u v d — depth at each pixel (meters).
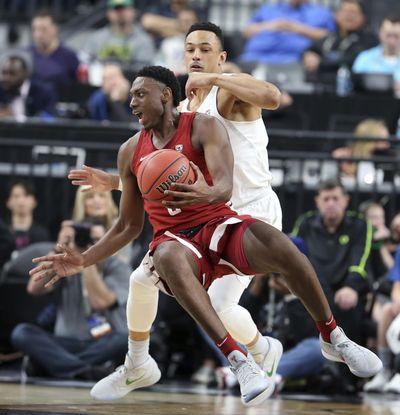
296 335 14.73
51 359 14.55
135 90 9.00
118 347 14.70
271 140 18.03
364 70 22.19
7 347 16.02
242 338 10.23
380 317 15.05
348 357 9.18
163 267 8.66
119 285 15.20
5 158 18.30
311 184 17.44
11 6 29.12
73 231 14.34
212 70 10.15
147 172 8.66
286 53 24.03
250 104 9.80
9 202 16.64
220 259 9.07
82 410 9.69
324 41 23.22
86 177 9.87
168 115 9.06
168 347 15.69
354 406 12.02
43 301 15.77
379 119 19.36
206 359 15.16
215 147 8.90
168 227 9.07
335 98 20.38
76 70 23.14
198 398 12.35
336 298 14.80
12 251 16.27
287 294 14.76
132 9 24.00
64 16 28.75
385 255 16.27
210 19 28.28
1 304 15.87
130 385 10.23
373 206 16.38
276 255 8.74
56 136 18.44
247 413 10.21
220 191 8.67
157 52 23.95
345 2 23.25
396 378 14.62
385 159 16.83
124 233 9.69
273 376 10.55
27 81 20.67
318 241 15.35
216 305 9.85
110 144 17.09
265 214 9.91
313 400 12.97
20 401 10.58
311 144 18.56
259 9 27.12
